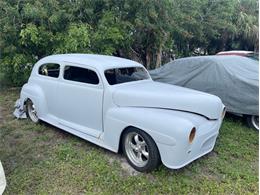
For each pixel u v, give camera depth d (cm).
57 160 411
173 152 339
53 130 526
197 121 370
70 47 749
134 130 377
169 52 1131
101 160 409
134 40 924
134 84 452
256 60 668
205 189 345
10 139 488
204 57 601
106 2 808
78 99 452
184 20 1023
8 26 759
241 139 493
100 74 420
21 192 337
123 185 351
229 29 1255
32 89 543
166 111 378
